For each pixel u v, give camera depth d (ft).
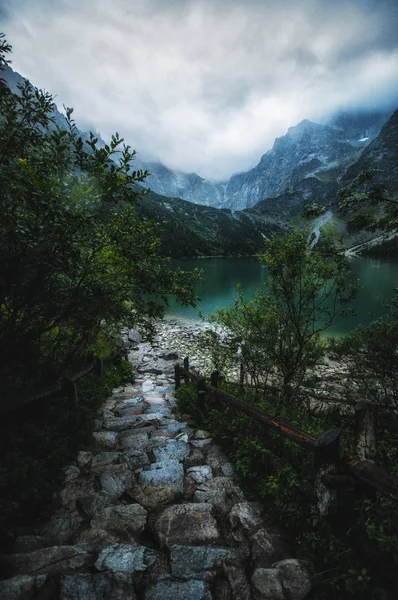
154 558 8.43
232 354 28.63
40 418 15.39
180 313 88.84
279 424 11.62
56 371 18.33
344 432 16.37
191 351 50.60
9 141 9.16
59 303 14.28
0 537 9.06
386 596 6.77
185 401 24.32
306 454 12.30
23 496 10.32
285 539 9.30
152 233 15.30
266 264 21.09
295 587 7.41
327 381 28.86
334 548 7.85
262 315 22.74
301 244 19.83
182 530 9.77
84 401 21.21
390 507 8.12
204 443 16.70
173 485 12.56
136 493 12.03
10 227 9.57
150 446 16.92
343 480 8.41
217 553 8.46
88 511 10.77
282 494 10.09
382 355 21.15
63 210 10.10
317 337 23.21
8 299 12.53
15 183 9.36
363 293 106.22
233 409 18.74
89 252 14.25
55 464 13.10
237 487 12.33
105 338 37.32
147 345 54.70
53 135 10.35
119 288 15.39
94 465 14.34
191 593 7.29
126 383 35.22
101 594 7.13
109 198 12.46
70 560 8.14
